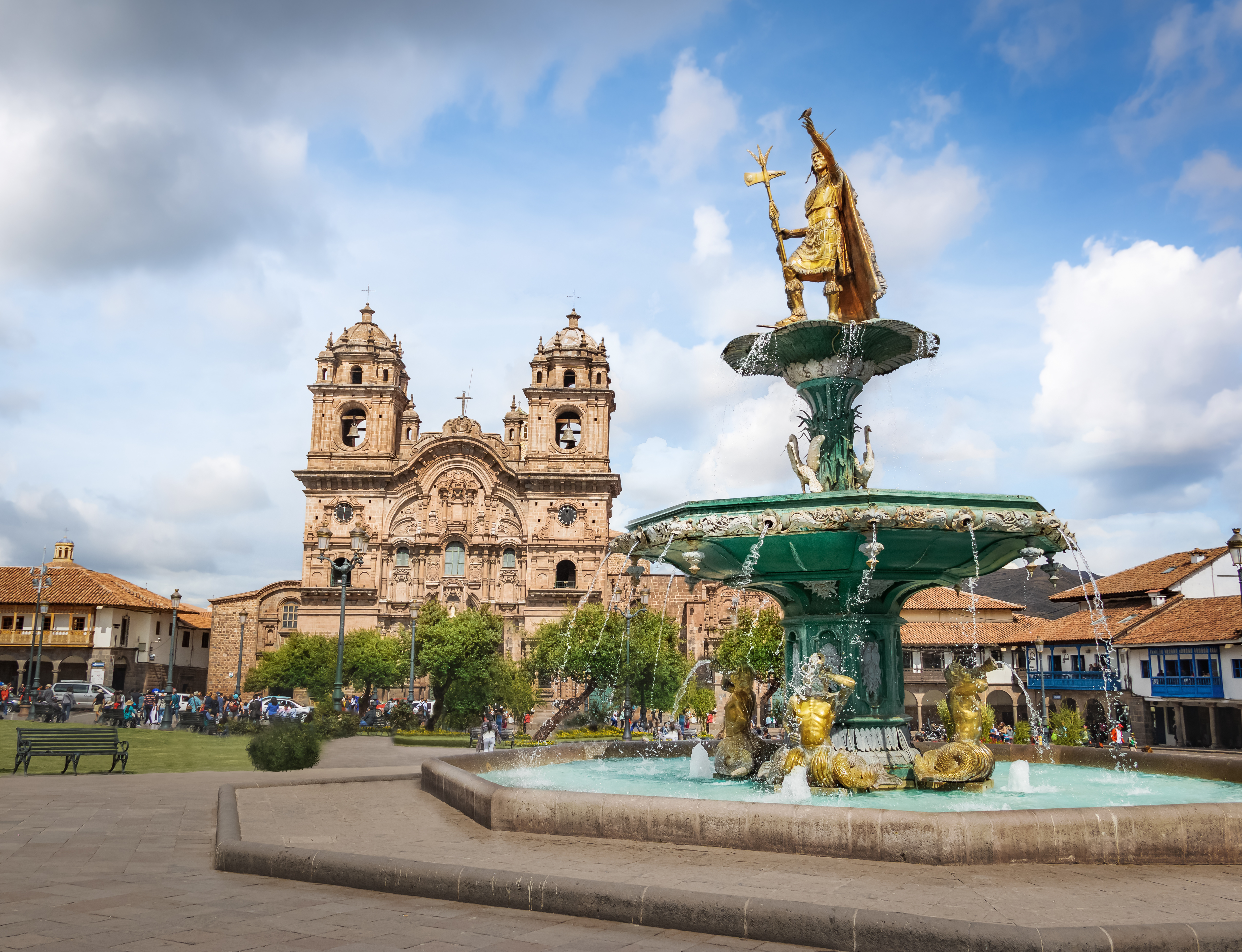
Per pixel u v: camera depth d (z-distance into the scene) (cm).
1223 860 752
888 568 1132
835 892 647
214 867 824
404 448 8225
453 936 599
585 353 8006
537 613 7425
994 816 738
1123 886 668
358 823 995
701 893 621
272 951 563
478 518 7644
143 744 2842
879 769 1128
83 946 568
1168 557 5509
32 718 3981
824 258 1281
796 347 1238
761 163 1359
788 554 1102
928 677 5250
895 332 1204
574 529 7638
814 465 1240
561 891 658
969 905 613
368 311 8156
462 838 880
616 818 847
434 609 5847
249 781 1413
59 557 8088
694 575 1198
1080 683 4688
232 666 7662
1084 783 1233
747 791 1153
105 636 6781
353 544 3644
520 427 8756
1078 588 5806
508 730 4534
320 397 7869
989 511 1041
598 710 5216
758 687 5047
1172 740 4312
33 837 977
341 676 3559
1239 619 4025
